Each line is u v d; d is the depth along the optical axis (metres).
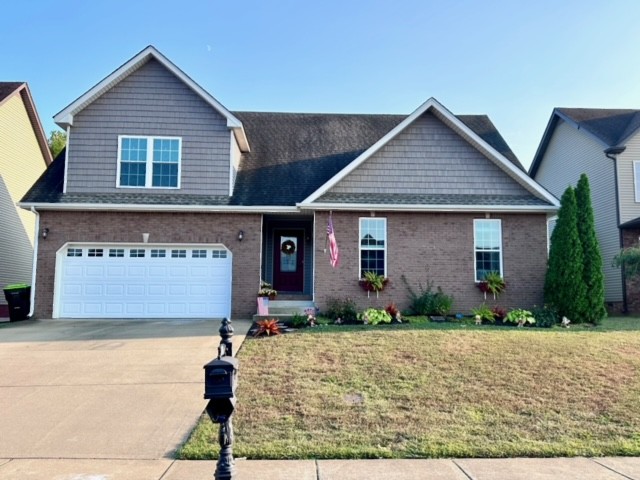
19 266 19.86
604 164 18.55
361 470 4.50
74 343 9.99
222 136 15.07
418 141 15.07
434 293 14.09
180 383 7.22
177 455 4.86
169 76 15.19
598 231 18.80
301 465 4.61
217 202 14.34
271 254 17.19
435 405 6.24
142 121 14.96
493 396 6.57
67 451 4.96
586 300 12.91
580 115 20.88
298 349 9.01
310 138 17.89
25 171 20.88
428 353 8.56
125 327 12.16
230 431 3.66
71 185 14.56
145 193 14.64
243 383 7.06
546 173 23.42
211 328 11.90
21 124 20.52
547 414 5.98
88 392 6.80
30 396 6.64
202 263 14.34
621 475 4.41
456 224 14.50
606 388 6.89
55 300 13.94
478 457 4.85
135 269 14.24
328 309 13.73
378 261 14.33
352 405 6.21
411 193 14.80
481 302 14.22
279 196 14.73
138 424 5.68
